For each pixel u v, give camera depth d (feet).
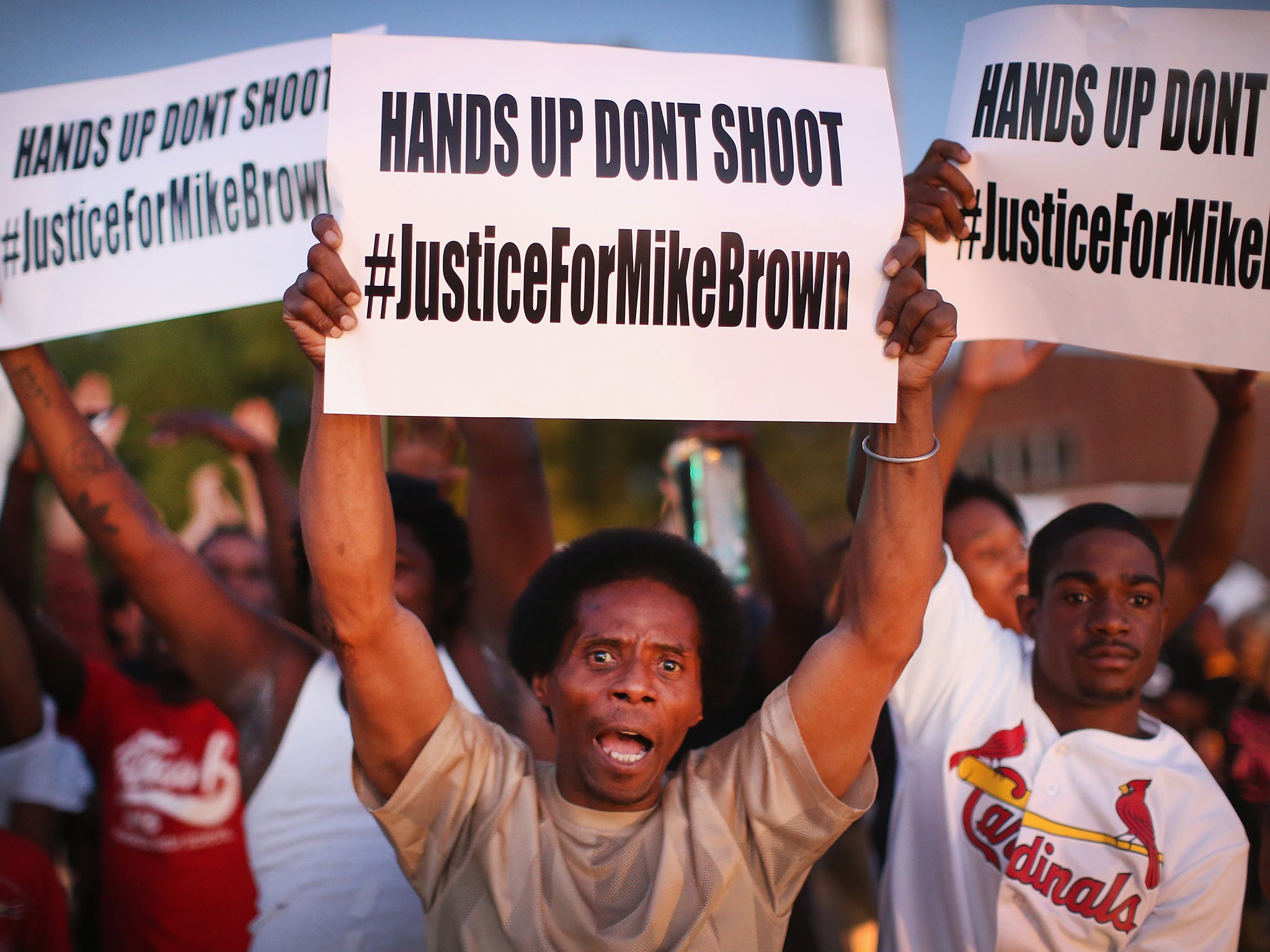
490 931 6.49
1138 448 46.37
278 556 12.66
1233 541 10.19
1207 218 8.02
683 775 7.04
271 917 8.91
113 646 13.73
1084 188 8.02
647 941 6.28
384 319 6.05
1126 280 8.02
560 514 41.01
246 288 8.85
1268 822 9.36
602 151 6.29
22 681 9.81
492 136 6.22
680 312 6.28
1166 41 8.05
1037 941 7.89
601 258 6.23
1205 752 13.17
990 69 8.11
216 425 12.78
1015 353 9.54
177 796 10.69
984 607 11.12
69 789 12.46
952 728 8.60
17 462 10.93
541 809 6.89
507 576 10.25
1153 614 8.43
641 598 6.89
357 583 6.15
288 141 8.95
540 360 6.16
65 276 8.92
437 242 6.11
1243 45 8.04
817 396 6.30
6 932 8.64
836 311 6.35
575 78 6.36
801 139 6.46
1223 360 8.01
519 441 10.21
